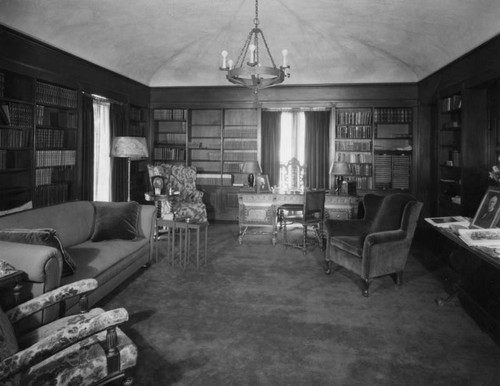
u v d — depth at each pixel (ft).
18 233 9.09
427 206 23.09
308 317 10.58
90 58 18.06
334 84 23.66
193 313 10.74
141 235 14.78
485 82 14.87
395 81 22.98
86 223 13.64
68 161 16.98
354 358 8.41
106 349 6.06
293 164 22.44
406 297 12.19
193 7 15.78
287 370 7.89
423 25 15.97
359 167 24.12
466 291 11.00
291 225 24.47
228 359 8.30
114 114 21.01
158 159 26.07
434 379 7.62
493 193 11.50
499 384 7.46
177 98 25.21
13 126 13.64
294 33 19.47
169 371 7.79
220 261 16.11
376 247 12.28
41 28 14.42
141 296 12.00
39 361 5.26
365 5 15.06
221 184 25.81
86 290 7.66
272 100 24.45
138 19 16.72
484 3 12.71
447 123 19.39
